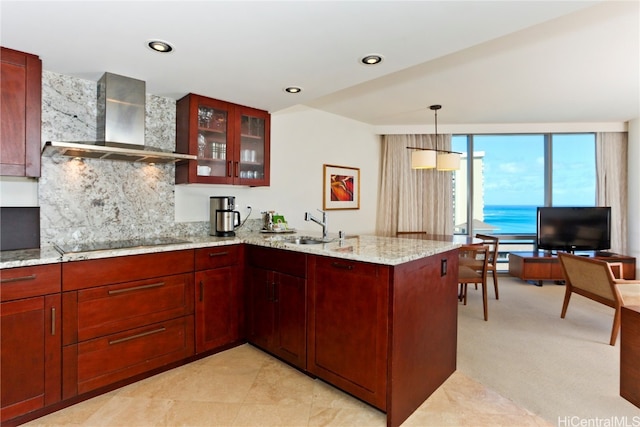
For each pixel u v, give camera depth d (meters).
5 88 1.95
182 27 1.72
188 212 3.06
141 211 2.78
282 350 2.41
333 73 2.35
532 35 2.41
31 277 1.78
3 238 2.18
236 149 3.05
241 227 3.50
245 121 3.16
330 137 4.54
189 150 2.76
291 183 4.03
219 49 1.97
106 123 2.34
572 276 3.30
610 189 5.12
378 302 1.79
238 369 2.36
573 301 4.10
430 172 5.33
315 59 2.12
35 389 1.81
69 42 1.88
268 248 2.51
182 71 2.31
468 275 3.62
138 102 2.46
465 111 4.47
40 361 1.82
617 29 2.32
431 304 2.08
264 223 3.52
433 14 1.59
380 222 5.34
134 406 1.93
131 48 1.96
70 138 2.41
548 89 3.60
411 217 5.30
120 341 2.10
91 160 2.52
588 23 2.24
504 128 5.22
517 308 3.82
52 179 2.35
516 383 2.22
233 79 2.46
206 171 2.85
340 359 2.00
